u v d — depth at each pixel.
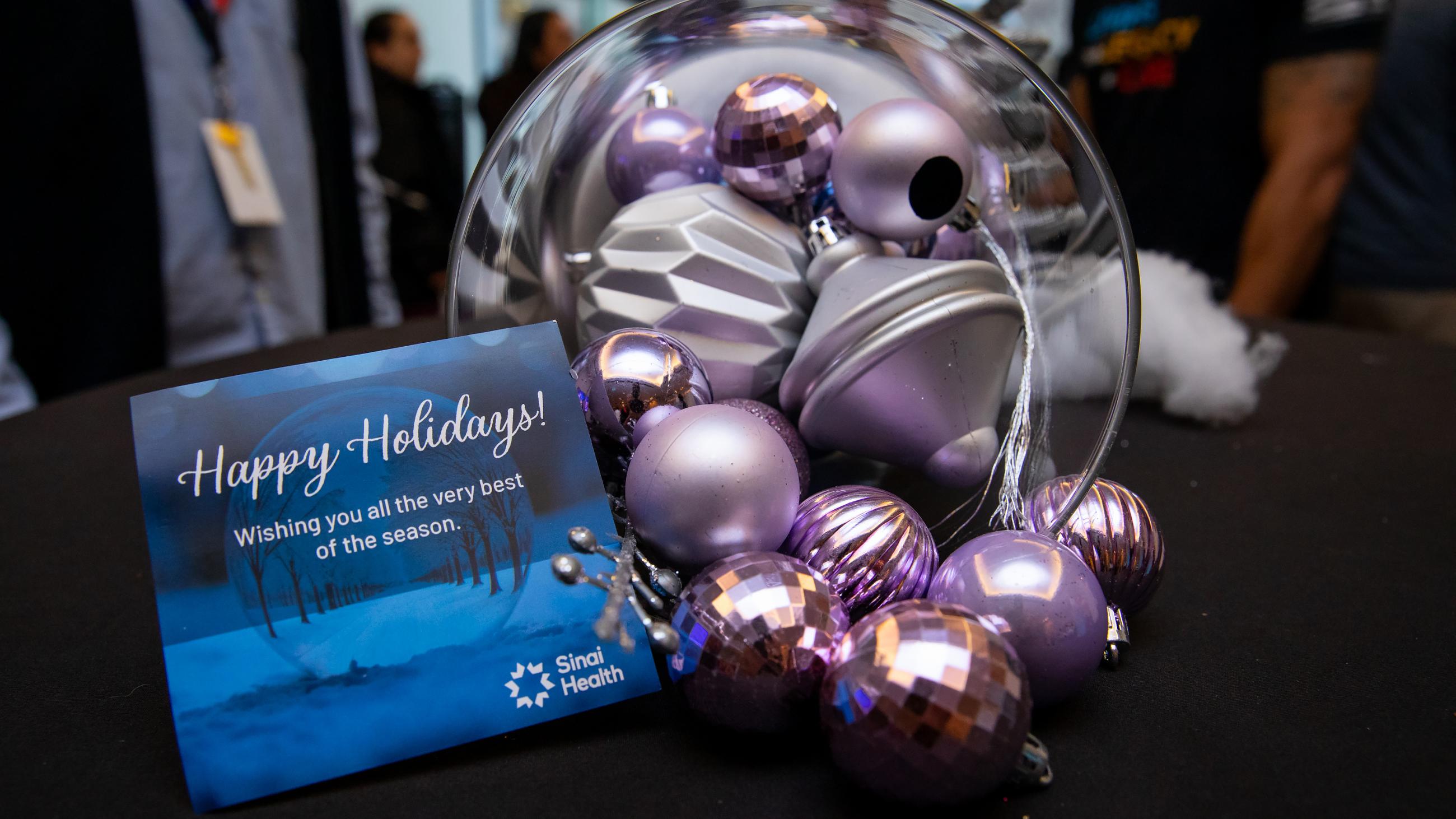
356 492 0.32
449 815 0.27
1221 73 1.00
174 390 0.32
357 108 1.18
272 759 0.29
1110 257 0.37
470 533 0.32
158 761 0.30
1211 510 0.48
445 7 2.49
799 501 0.35
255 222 0.97
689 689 0.30
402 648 0.31
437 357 0.34
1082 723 0.31
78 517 0.49
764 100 0.39
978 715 0.26
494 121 1.66
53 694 0.34
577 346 0.45
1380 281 1.05
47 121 0.82
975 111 0.42
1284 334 0.84
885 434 0.38
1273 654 0.35
